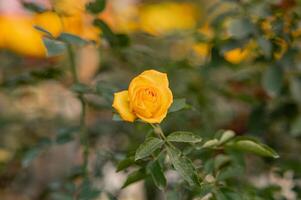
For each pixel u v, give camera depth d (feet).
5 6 4.99
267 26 3.82
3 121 4.62
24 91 4.79
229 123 4.55
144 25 4.82
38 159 4.73
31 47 4.91
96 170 3.93
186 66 4.15
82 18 4.13
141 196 4.57
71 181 3.84
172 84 4.15
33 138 4.67
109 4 4.69
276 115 4.18
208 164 3.25
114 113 3.00
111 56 4.47
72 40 3.29
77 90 3.48
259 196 3.42
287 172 4.07
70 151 4.73
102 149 3.96
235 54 4.37
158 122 2.87
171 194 3.11
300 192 3.81
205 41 4.10
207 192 3.07
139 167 3.19
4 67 4.80
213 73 4.43
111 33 3.69
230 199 3.07
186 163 2.90
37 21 4.27
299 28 3.79
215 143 3.09
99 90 3.46
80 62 4.58
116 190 4.10
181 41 4.39
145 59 4.21
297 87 3.97
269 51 3.70
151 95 2.87
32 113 4.75
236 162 3.31
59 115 4.66
